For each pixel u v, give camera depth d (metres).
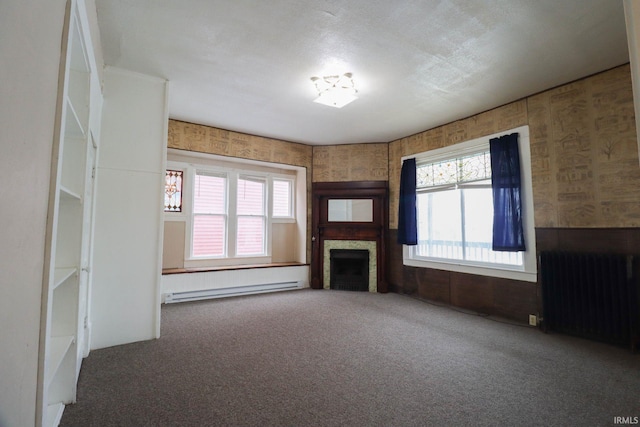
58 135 1.30
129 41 2.82
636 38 0.62
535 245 3.74
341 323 3.87
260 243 6.17
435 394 2.21
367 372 2.55
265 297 5.33
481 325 3.79
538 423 1.88
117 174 3.21
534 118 3.80
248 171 6.02
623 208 3.08
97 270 3.07
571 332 3.39
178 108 4.41
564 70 3.25
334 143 6.16
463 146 4.63
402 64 3.19
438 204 5.09
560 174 3.54
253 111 4.49
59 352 1.79
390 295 5.50
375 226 5.84
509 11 2.40
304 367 2.63
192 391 2.23
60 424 1.84
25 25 0.90
